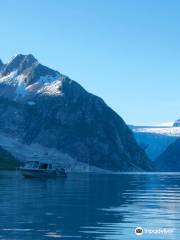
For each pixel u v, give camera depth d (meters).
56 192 109.69
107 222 55.75
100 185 155.00
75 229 50.44
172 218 59.47
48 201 83.44
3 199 86.62
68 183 167.00
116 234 47.69
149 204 79.56
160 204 79.69
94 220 57.38
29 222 55.06
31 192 108.25
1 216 60.19
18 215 61.38
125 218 59.34
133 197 96.31
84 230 49.88
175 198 93.94
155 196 99.81
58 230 49.75
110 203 80.88
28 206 73.62
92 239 44.88
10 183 156.25
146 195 102.88
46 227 51.53
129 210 68.81
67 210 68.25
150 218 59.47
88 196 97.19
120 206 75.38
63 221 56.22
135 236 46.59
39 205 75.50
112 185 157.38
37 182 168.88
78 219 58.03
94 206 74.88
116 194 105.25
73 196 96.69
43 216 60.53
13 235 46.56
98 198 92.06
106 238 45.50
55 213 64.25
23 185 142.62
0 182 164.00
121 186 150.00
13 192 107.19
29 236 46.09
